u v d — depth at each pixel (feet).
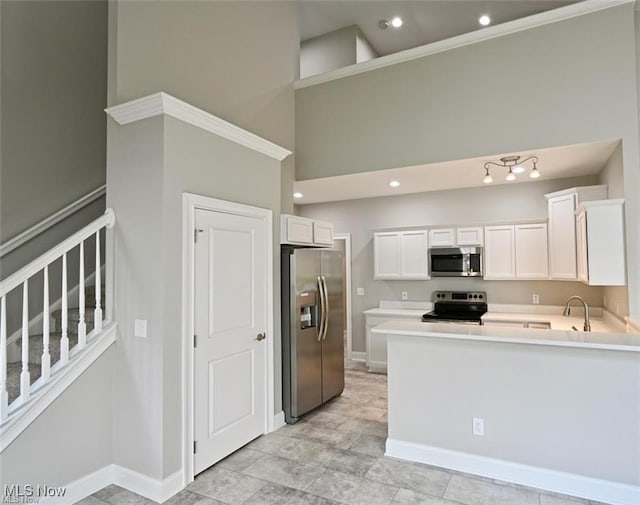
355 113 15.16
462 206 18.47
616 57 11.25
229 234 10.78
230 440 10.50
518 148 12.41
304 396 13.07
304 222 14.24
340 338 15.48
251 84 13.92
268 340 12.05
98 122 13.80
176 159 9.26
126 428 9.15
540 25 12.18
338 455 10.41
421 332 9.75
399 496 8.46
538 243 16.11
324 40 20.48
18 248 11.48
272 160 12.67
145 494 8.75
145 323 9.00
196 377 9.58
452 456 9.62
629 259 10.96
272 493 8.68
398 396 10.27
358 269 21.06
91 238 13.25
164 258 8.89
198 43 11.84
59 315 11.67
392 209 20.15
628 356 8.17
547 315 16.44
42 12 12.30
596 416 8.38
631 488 8.08
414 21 19.35
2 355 7.48
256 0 14.32
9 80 11.48
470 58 13.17
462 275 17.49
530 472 8.86
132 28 10.02
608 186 13.03
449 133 13.47
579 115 11.64
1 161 11.25
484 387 9.36
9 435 7.36
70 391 8.48
